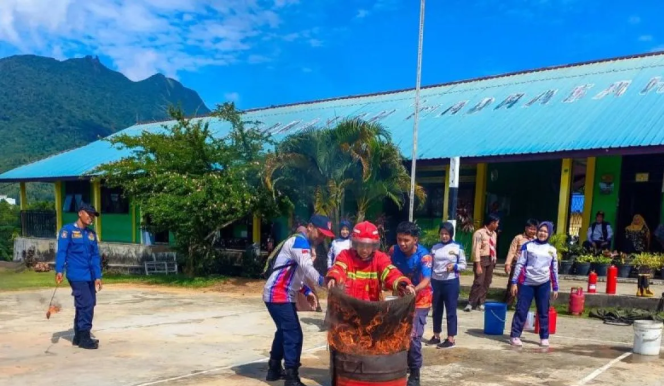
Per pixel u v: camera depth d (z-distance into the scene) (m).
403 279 4.32
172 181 15.56
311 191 14.43
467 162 14.83
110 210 24.50
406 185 13.87
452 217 10.16
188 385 5.27
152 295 13.40
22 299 12.46
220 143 16.61
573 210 15.48
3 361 6.12
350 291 4.52
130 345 7.17
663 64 16.22
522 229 17.33
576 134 13.80
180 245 17.66
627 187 14.66
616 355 6.96
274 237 19.88
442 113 18.66
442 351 7.11
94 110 132.00
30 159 69.50
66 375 5.52
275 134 21.80
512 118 16.22
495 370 6.14
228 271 17.84
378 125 13.95
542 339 7.42
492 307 8.27
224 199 15.47
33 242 26.36
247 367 6.07
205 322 9.22
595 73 17.39
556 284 7.43
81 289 6.88
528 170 17.39
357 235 4.41
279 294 5.16
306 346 7.30
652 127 12.79
